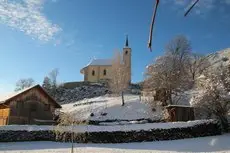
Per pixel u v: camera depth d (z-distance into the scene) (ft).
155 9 10.01
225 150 95.96
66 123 78.48
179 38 259.39
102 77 362.74
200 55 282.56
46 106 154.20
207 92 132.05
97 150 95.50
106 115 197.26
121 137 115.24
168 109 160.04
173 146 105.09
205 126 127.65
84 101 259.39
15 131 115.96
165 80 204.44
